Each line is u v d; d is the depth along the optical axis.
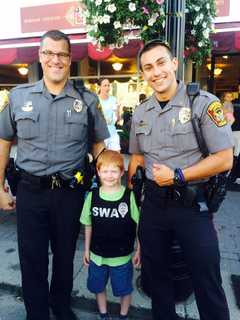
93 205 2.37
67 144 2.20
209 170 1.88
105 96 5.21
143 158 2.30
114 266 2.43
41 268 2.33
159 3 2.75
